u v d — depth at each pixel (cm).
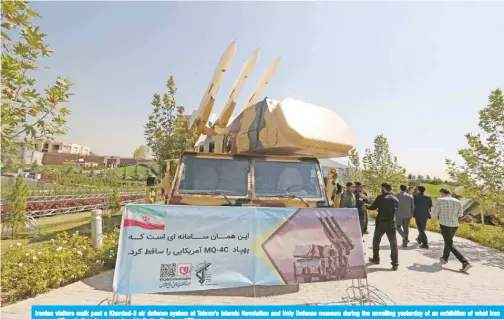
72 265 507
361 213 866
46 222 1216
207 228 349
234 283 342
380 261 699
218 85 591
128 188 2300
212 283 336
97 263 558
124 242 324
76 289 461
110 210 1484
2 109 262
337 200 682
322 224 382
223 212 358
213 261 342
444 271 622
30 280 431
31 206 1316
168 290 323
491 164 969
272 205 464
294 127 469
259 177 489
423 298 470
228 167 489
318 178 507
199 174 479
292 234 370
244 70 598
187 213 347
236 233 356
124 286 312
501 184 962
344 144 509
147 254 327
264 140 518
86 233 971
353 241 387
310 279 361
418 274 597
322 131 496
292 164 510
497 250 856
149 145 1293
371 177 2142
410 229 1308
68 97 331
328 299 443
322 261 370
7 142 287
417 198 884
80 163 7281
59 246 555
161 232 336
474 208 1633
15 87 294
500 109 947
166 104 1302
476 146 993
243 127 603
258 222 365
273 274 352
